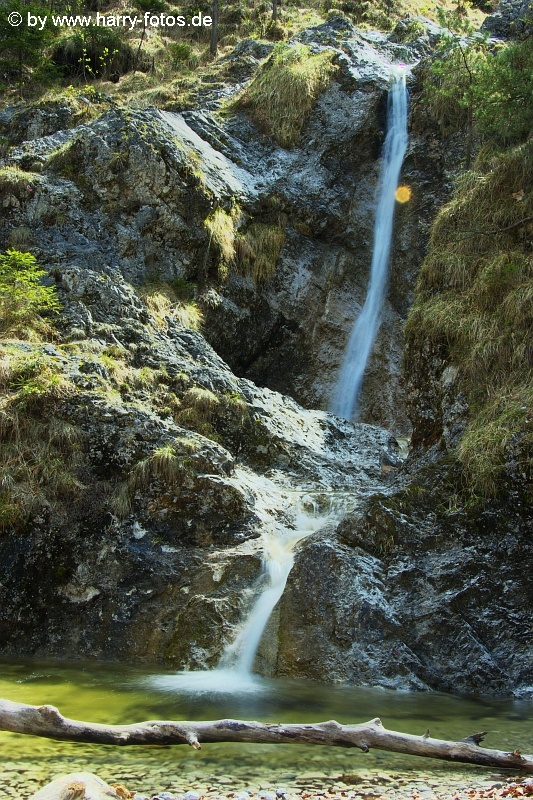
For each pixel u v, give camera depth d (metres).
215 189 14.23
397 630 7.36
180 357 11.58
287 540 8.91
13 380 9.67
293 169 16.22
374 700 6.60
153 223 13.22
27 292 10.99
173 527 8.83
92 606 8.34
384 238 16.36
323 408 15.05
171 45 24.95
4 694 6.57
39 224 12.74
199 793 4.34
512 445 7.94
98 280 11.82
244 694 6.66
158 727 5.15
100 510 8.85
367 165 17.06
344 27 19.44
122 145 13.27
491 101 11.41
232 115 17.27
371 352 15.60
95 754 5.07
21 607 8.36
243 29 26.53
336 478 10.88
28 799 3.95
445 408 9.38
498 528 7.78
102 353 10.77
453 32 18.77
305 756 5.09
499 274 9.57
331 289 15.75
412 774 4.77
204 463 9.19
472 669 7.10
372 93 17.06
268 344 14.88
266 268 14.76
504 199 10.30
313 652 7.39
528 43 11.19
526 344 8.86
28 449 9.06
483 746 5.32
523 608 7.38
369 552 8.03
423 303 10.33
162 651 7.86
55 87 22.27
